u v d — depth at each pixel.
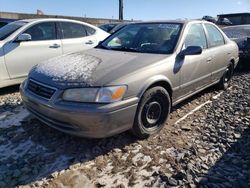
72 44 6.55
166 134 3.95
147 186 2.88
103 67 3.50
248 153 3.52
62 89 3.23
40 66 3.92
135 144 3.65
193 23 4.78
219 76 5.64
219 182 2.96
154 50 4.21
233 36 8.77
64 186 2.86
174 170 3.14
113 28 12.59
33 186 2.85
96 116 3.07
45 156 3.36
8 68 5.54
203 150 3.56
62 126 3.31
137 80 3.40
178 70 4.04
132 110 3.36
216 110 4.90
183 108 4.96
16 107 4.91
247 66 8.33
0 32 5.94
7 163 3.21
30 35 5.77
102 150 3.50
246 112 4.82
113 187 2.86
